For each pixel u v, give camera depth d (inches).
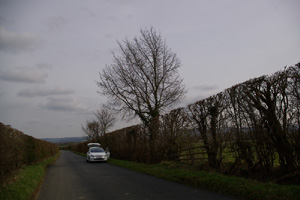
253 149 309.6
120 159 953.5
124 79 731.4
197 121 422.6
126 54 744.3
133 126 800.3
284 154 270.2
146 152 674.2
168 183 354.0
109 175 469.4
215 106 378.6
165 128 570.3
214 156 385.4
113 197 268.5
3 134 316.5
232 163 353.1
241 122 324.5
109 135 1197.1
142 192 290.4
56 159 1175.6
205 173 357.1
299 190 217.9
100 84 751.1
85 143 2070.6
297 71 251.9
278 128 271.0
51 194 299.0
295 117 256.1
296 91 253.1
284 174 270.7
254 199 234.1
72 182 393.4
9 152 336.5
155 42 743.7
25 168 464.4
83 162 904.3
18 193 257.0
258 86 294.5
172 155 542.6
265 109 285.6
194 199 246.2
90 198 268.7
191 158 463.2
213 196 259.0
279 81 270.1
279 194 221.6
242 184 270.1
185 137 486.0
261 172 297.3
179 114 512.7
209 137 395.5
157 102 733.3
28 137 594.6
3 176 300.7
